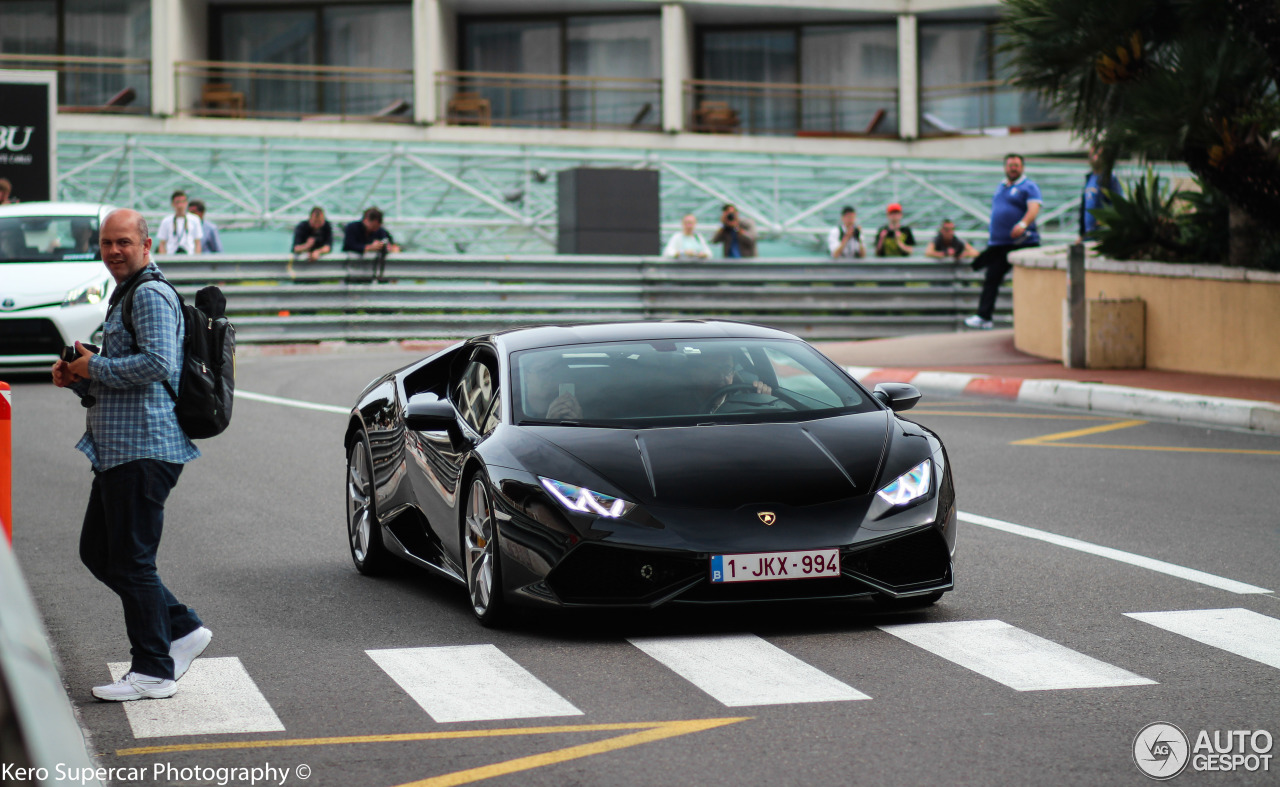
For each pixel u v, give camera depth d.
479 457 10.12
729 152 50.03
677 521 9.28
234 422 22.45
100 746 7.39
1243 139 21.03
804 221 48.84
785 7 53.97
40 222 28.31
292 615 10.66
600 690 8.30
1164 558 11.98
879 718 7.61
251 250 46.75
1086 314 25.52
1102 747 7.04
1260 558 11.91
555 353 11.25
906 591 9.57
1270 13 20.95
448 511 10.73
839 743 7.18
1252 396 20.81
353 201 46.31
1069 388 22.77
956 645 9.21
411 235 45.78
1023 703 7.86
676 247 36.19
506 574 9.66
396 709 8.02
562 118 54.28
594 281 35.53
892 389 11.26
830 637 9.49
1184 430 20.00
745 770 6.77
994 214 32.44
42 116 34.09
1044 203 49.44
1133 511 14.21
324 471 18.02
